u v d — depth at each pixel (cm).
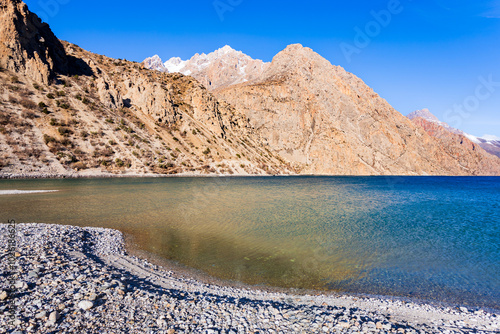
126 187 5159
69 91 8500
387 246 2034
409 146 19600
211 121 12306
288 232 2336
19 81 7562
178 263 1483
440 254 1872
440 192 7006
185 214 2900
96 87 9525
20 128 6556
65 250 1316
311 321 862
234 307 928
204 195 4622
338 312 954
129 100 10462
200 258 1591
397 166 17662
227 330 762
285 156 15912
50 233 1546
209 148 10744
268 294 1148
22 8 8044
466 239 2308
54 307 736
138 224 2356
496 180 14388
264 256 1697
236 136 13625
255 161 12425
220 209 3356
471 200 5328
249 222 2666
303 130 17325
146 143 8931
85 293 845
